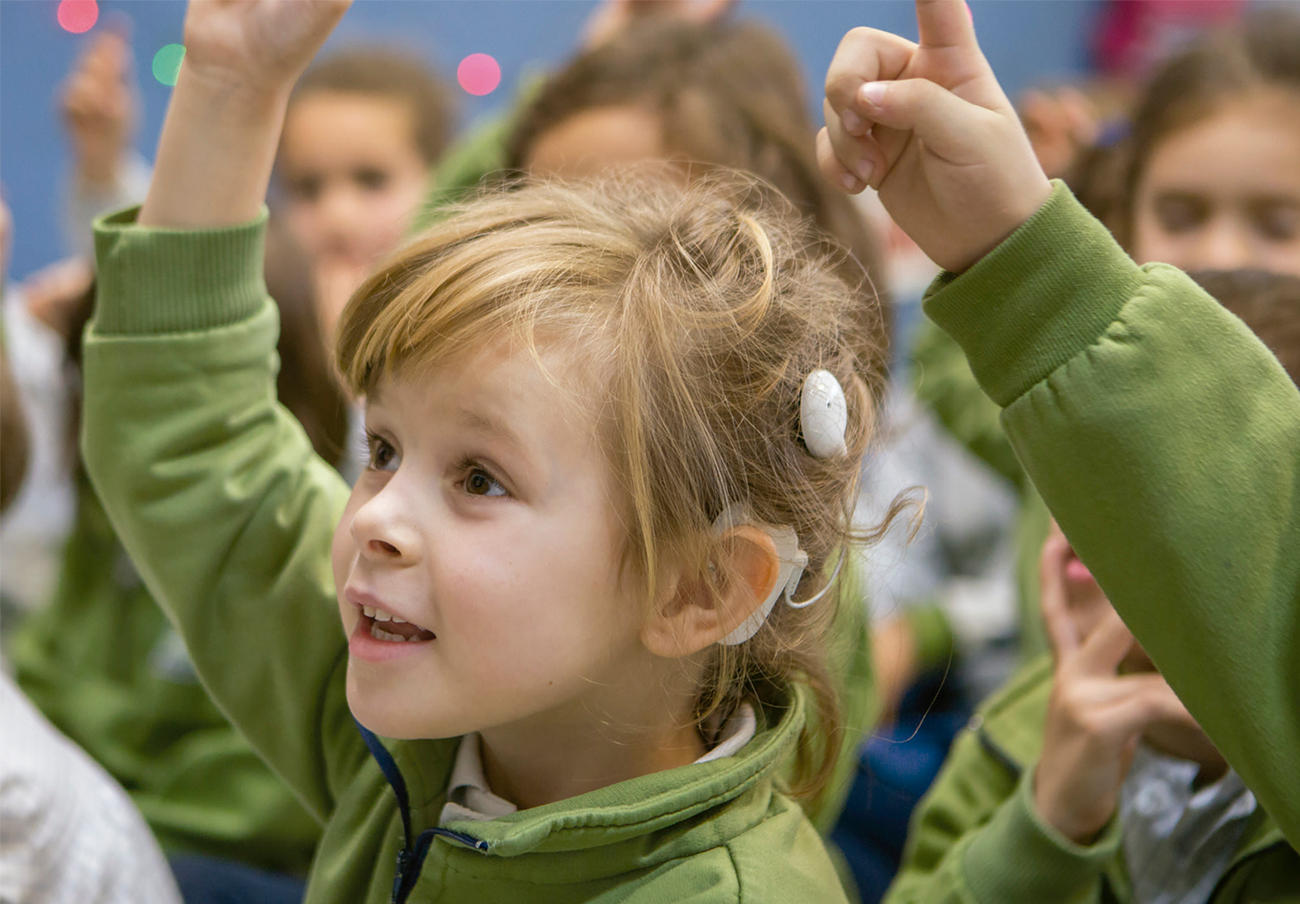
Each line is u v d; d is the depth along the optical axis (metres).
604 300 0.60
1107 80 2.53
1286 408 0.57
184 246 0.69
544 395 0.57
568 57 1.50
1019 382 0.57
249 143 0.69
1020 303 0.56
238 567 0.73
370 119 1.78
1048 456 0.57
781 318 0.65
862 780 1.33
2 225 1.11
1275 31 1.34
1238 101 1.28
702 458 0.60
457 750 0.69
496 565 0.57
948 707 1.50
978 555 1.58
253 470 0.73
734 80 1.27
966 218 0.56
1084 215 0.57
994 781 0.93
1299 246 1.28
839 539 0.67
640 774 0.66
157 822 1.19
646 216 0.67
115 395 0.70
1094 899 0.80
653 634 0.61
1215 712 0.57
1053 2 2.57
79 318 1.36
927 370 1.58
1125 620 0.58
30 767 0.77
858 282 0.89
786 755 0.69
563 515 0.58
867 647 0.99
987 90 0.56
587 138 1.21
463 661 0.57
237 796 1.20
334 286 1.41
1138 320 0.56
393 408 0.60
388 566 0.58
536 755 0.66
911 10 2.42
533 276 0.60
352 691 0.59
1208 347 0.56
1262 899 0.70
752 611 0.62
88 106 1.95
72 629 1.34
